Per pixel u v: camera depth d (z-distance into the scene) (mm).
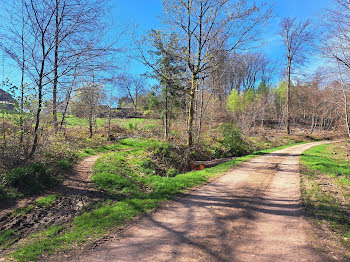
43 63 8812
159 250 3873
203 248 3914
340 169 10773
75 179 8461
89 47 9180
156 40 13648
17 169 7184
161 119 26797
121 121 35125
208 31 14078
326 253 3723
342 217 5219
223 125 22406
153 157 13188
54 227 4902
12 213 5445
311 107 48094
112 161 11438
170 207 6102
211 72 14758
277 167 12172
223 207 6039
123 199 6793
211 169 11805
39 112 8820
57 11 8820
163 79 15109
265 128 46844
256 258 3576
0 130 7945
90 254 3770
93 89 10875
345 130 36969
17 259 3596
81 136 21203
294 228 4695
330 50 9875
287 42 37250
